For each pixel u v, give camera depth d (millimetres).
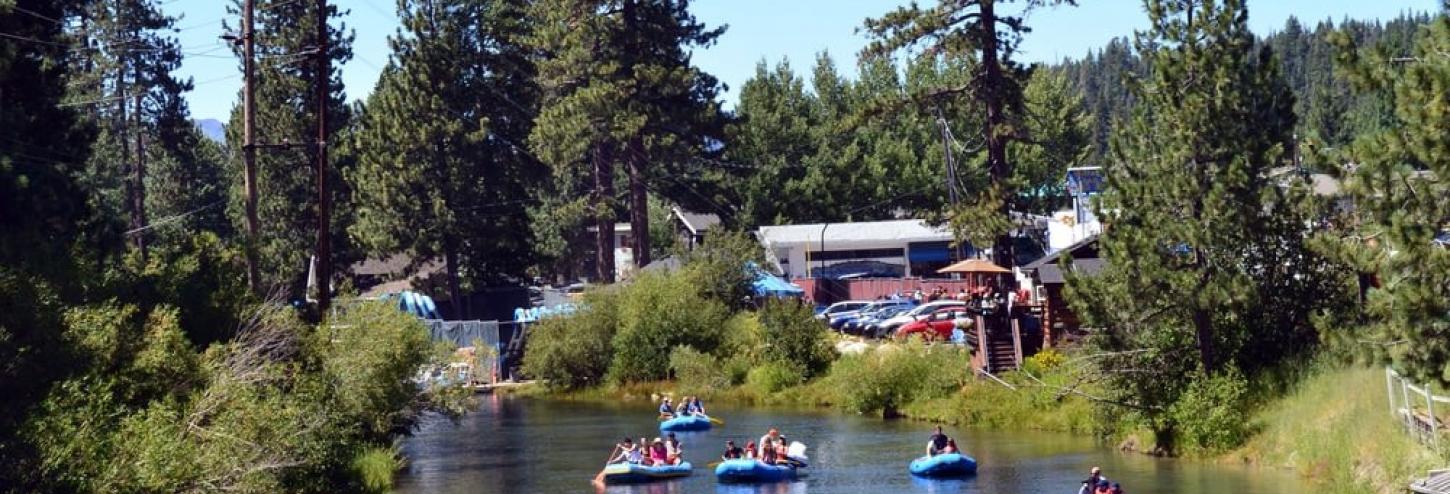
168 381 28953
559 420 61844
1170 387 43812
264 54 90750
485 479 43219
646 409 65688
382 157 88688
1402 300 27500
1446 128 26031
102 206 42031
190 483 24797
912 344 59906
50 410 22641
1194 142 41406
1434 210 27156
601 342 75688
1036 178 111562
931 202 114438
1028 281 75750
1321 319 31422
